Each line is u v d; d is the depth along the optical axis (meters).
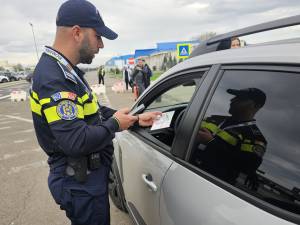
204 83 1.55
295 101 1.11
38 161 5.02
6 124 8.70
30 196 3.73
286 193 1.06
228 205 1.20
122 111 1.73
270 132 1.18
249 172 1.21
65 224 3.10
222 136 1.38
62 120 1.45
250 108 1.28
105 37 1.68
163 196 1.65
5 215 3.31
